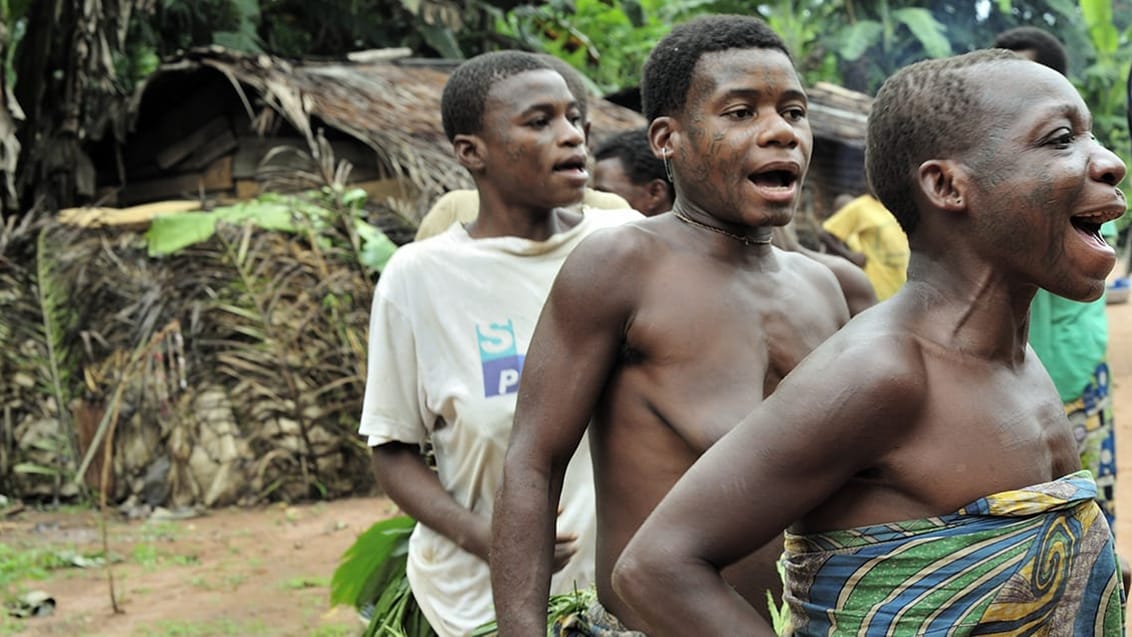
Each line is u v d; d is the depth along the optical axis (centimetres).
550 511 207
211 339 798
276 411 802
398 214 877
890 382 145
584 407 206
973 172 149
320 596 582
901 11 1830
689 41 208
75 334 800
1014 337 154
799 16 1858
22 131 956
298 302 806
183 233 795
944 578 147
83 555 668
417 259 291
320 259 810
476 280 286
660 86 212
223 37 1196
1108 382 405
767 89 204
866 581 151
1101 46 1620
